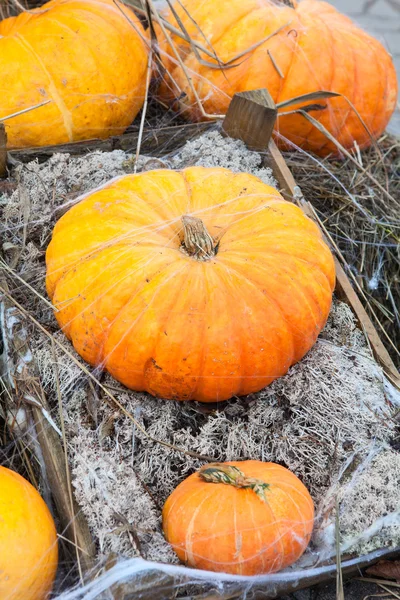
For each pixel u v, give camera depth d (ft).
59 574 3.76
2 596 3.53
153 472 4.02
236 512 3.62
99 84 4.83
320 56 5.20
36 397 4.08
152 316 3.88
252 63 5.14
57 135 4.84
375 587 4.06
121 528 3.74
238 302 3.92
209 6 5.21
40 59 4.72
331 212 5.24
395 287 5.21
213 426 4.09
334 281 4.25
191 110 5.35
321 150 5.51
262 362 3.97
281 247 4.08
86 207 4.19
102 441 4.01
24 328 4.23
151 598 3.59
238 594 3.72
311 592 4.03
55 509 3.96
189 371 3.92
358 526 3.89
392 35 8.65
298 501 3.72
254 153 4.93
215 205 4.22
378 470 4.02
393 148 5.91
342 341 4.41
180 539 3.66
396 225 5.27
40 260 4.47
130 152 4.95
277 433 4.11
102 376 4.16
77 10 4.94
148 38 5.18
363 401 4.20
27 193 4.57
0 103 4.68
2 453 4.18
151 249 4.00
